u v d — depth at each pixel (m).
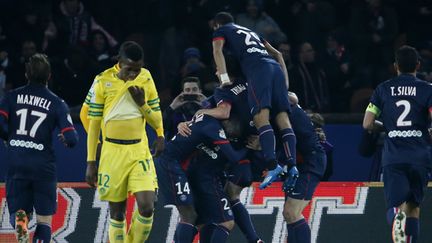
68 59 45.28
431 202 34.00
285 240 33.50
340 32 49.25
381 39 49.72
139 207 28.75
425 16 51.88
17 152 29.39
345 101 47.16
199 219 30.19
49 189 29.62
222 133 29.73
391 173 30.00
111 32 49.78
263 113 29.42
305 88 45.03
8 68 45.69
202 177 29.95
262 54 30.28
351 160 43.25
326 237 33.75
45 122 29.53
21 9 48.22
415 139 30.00
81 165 41.88
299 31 49.28
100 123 29.31
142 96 28.75
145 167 28.98
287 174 30.06
